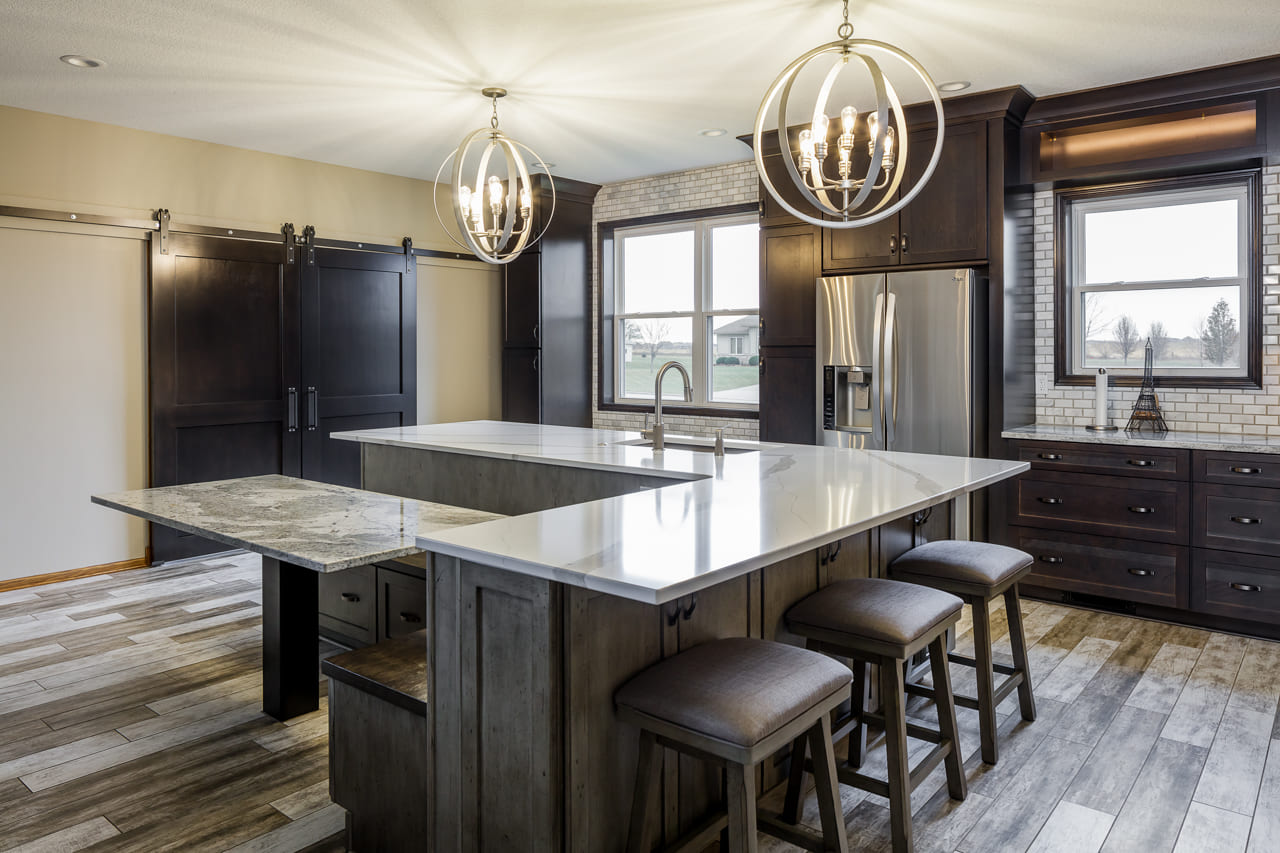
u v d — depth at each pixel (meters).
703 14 3.40
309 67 4.00
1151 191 4.55
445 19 3.45
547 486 3.56
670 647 1.97
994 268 4.50
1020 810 2.39
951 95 4.47
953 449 4.48
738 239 6.29
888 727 2.12
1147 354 4.51
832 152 4.97
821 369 4.95
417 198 6.48
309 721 3.03
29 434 4.73
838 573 2.66
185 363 5.23
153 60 3.90
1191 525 3.99
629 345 7.02
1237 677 3.41
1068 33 3.61
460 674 1.86
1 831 2.31
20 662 3.59
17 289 4.65
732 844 1.63
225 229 5.36
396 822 2.09
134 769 2.67
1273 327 4.25
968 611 4.33
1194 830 2.29
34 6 3.31
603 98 4.50
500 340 7.11
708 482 2.68
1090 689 3.29
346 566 2.15
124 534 5.12
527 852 1.76
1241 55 3.89
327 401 5.93
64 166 4.77
